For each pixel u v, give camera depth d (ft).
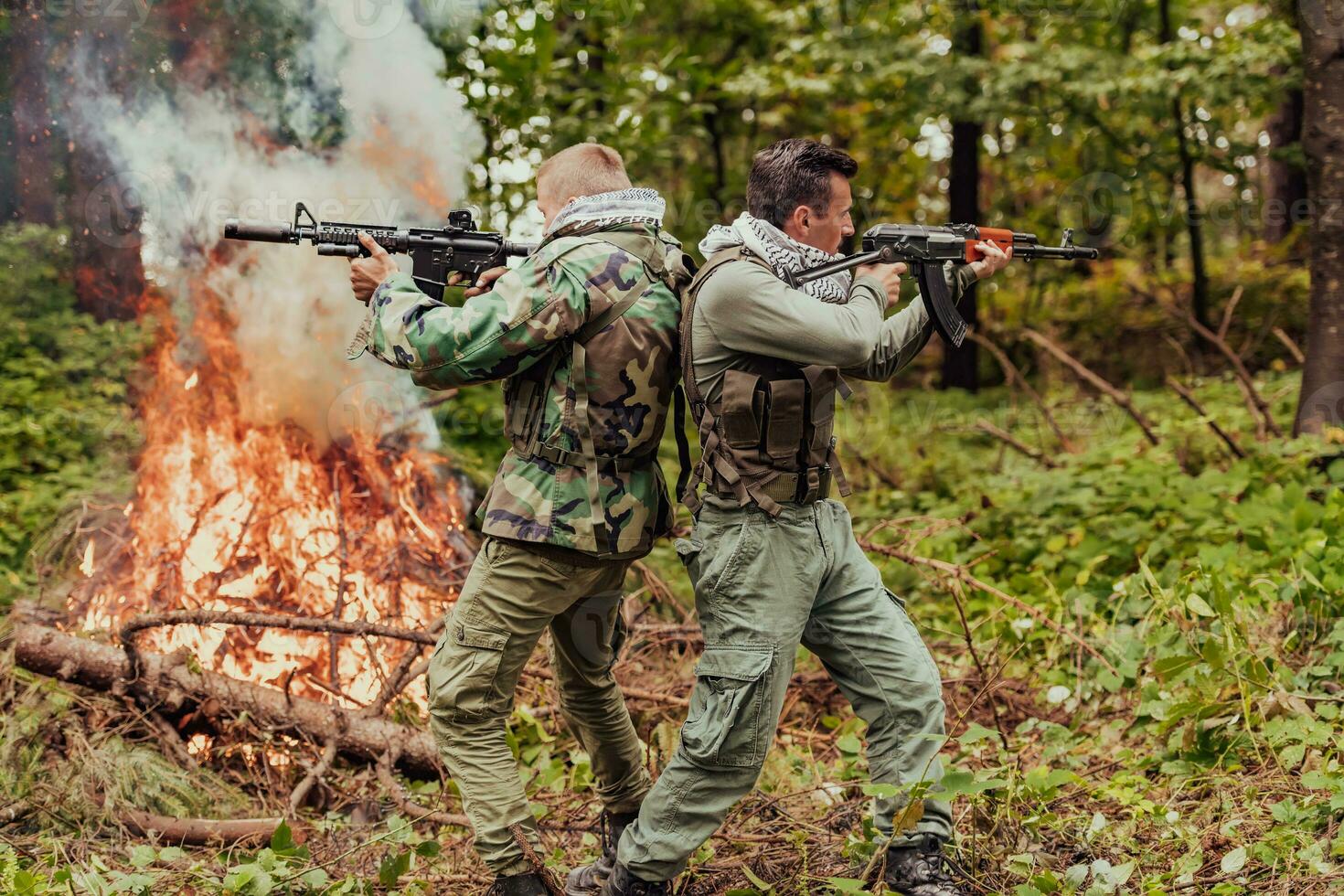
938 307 8.91
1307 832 8.90
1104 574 15.55
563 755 11.80
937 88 32.35
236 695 11.53
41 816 10.23
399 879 9.36
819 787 10.48
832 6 34.47
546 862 9.20
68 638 11.55
